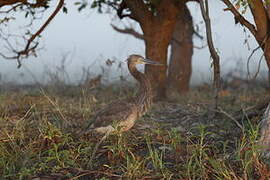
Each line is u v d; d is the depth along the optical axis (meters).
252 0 10.17
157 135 10.04
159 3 14.76
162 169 8.00
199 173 7.86
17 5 12.78
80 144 9.22
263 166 7.68
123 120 9.34
